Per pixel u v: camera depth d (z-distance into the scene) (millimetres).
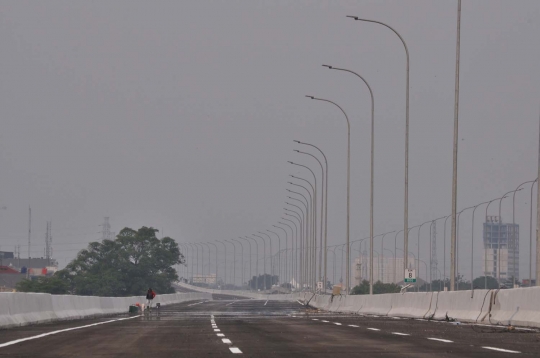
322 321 88562
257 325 77812
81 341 55719
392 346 49469
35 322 83562
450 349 46906
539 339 55625
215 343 52344
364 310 138000
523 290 75062
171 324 81750
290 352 45219
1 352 46656
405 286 127250
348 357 42219
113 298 136500
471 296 87312
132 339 57219
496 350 45969
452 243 111750
